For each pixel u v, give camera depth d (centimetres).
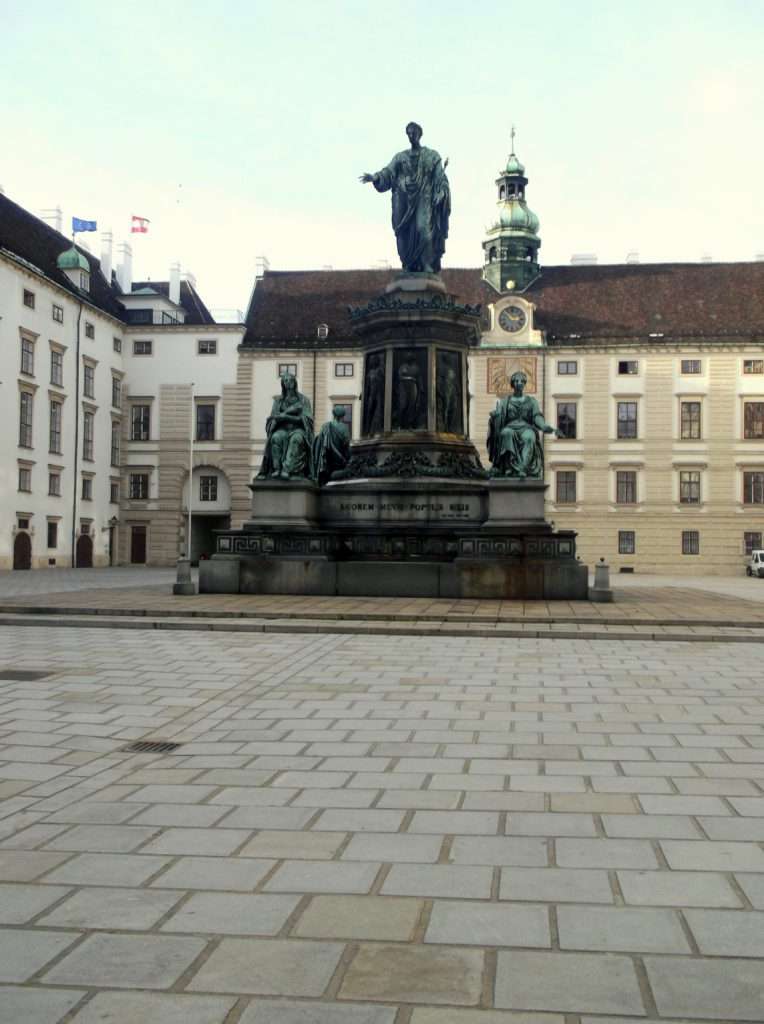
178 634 1927
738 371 6756
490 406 6850
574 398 6850
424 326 2847
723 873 599
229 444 7044
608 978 459
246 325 7162
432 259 2986
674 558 6756
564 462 6838
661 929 514
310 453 2781
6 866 609
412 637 1889
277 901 551
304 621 2055
